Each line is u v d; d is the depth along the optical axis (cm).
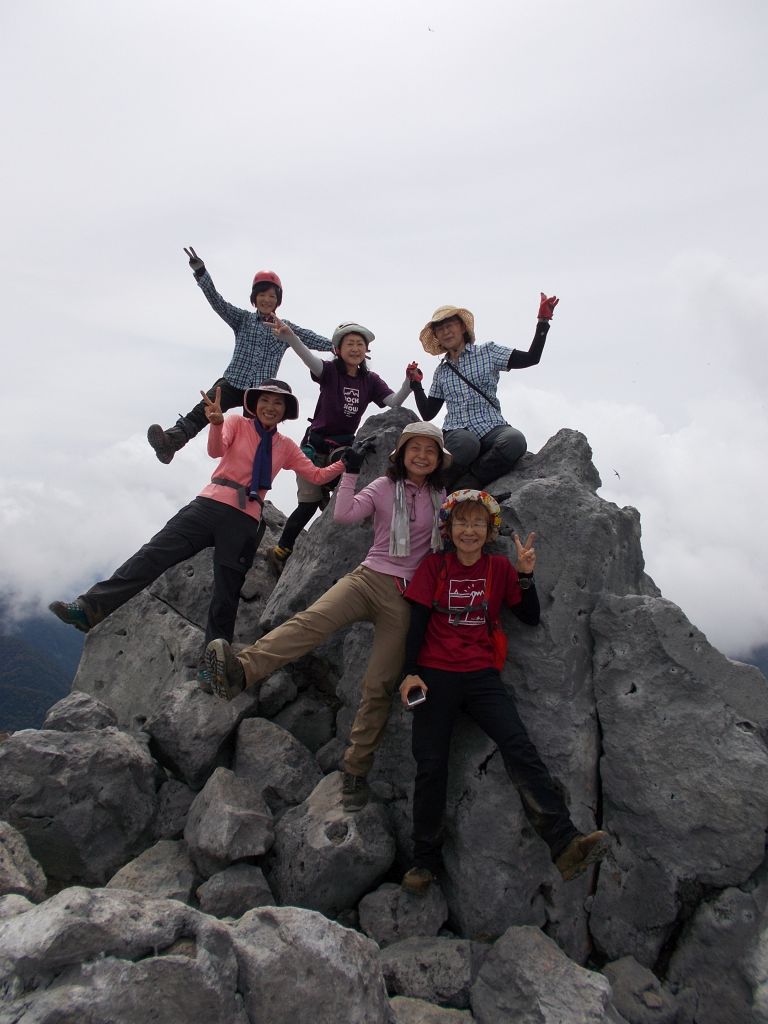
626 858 455
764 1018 377
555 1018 345
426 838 444
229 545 593
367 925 445
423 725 452
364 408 749
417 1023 360
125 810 506
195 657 672
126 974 268
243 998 290
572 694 491
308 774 563
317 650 655
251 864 478
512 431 633
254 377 759
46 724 563
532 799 421
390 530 505
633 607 504
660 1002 396
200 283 744
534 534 477
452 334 668
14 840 442
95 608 561
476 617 469
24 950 261
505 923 437
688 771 450
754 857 421
